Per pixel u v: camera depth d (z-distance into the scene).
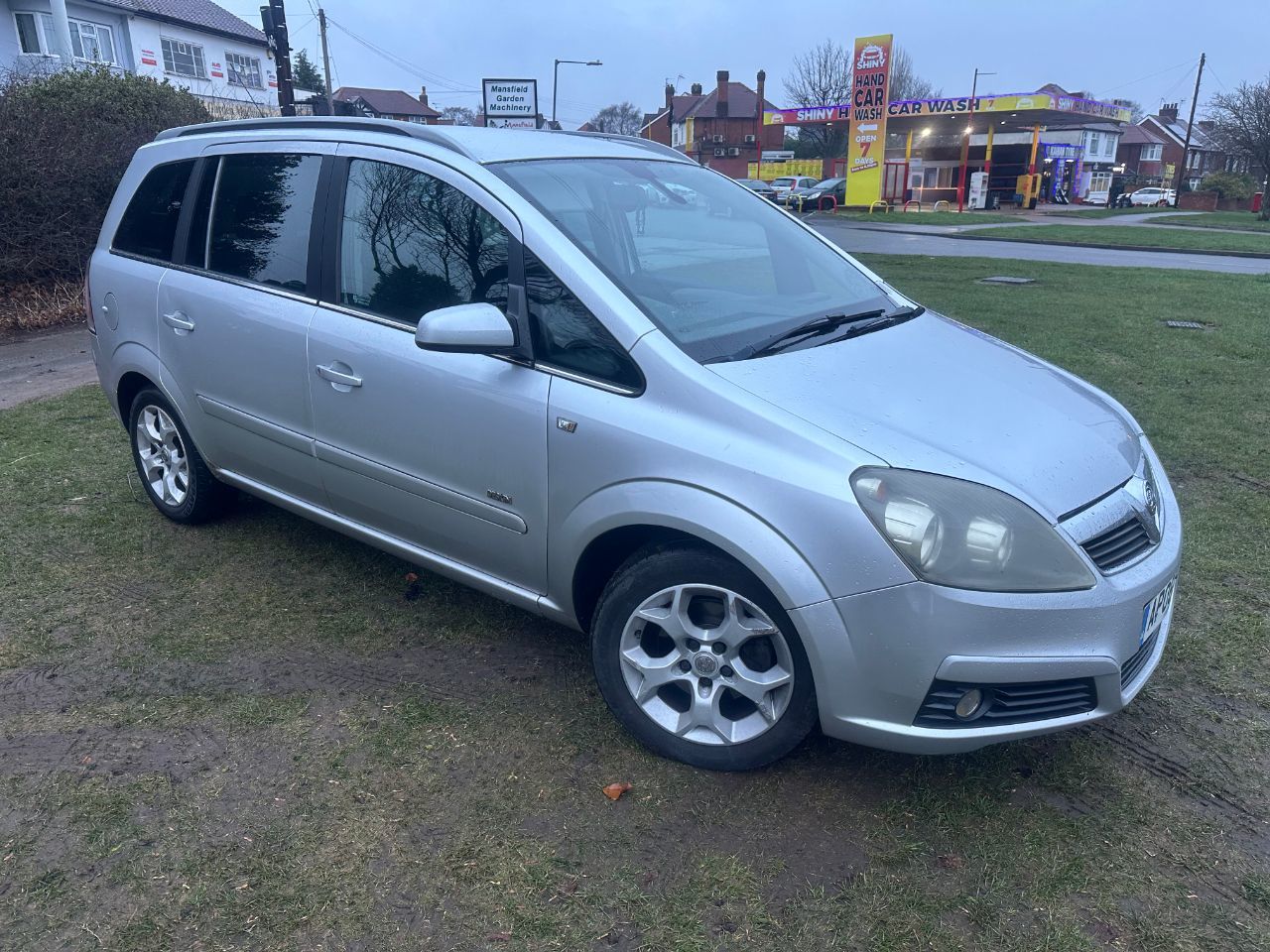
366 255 3.38
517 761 2.87
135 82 14.22
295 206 3.63
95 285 4.48
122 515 4.68
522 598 3.14
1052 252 20.36
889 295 3.79
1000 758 2.88
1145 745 2.94
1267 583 3.93
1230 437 5.71
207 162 4.04
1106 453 2.80
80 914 2.30
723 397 2.61
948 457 2.50
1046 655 2.41
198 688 3.23
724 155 65.19
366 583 3.98
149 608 3.78
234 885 2.40
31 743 2.95
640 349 2.74
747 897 2.36
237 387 3.81
